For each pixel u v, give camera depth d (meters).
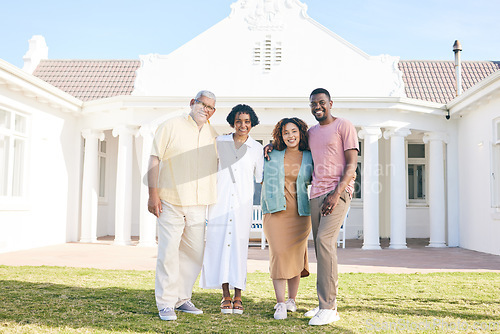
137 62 15.84
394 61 11.66
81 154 12.01
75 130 11.88
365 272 6.66
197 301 4.41
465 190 11.25
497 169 9.78
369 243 10.66
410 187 14.84
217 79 11.63
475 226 10.62
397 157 11.00
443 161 11.79
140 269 6.79
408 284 5.45
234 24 11.73
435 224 11.43
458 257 8.94
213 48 11.70
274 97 10.51
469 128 11.02
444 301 4.42
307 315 3.82
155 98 10.53
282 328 3.40
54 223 10.99
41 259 7.97
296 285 4.13
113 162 14.73
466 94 10.17
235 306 3.92
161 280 3.68
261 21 11.71
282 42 11.68
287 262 3.92
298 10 11.72
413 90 14.32
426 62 15.59
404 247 10.91
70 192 11.70
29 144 9.97
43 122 10.44
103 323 3.42
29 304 4.02
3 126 9.16
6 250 9.20
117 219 11.02
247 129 4.06
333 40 11.68
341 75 11.62
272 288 5.13
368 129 10.79
